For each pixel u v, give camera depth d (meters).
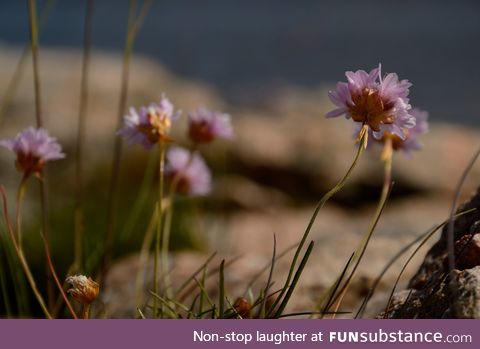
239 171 1.93
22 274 0.79
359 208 1.89
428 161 1.99
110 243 0.80
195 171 0.77
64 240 1.08
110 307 0.79
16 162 0.68
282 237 1.44
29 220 1.21
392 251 0.81
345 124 2.25
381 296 0.74
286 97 2.73
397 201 1.90
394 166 1.93
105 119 2.19
